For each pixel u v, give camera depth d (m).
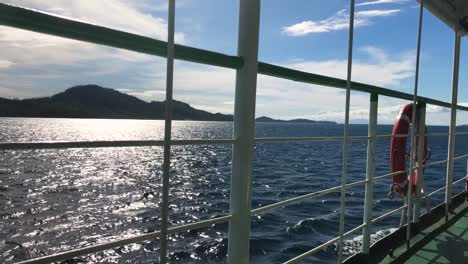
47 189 21.03
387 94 2.69
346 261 2.63
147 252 10.49
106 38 1.02
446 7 3.26
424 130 3.49
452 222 3.81
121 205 16.97
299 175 22.33
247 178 1.50
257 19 1.45
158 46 1.12
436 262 2.80
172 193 18.41
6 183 22.95
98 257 10.47
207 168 28.23
